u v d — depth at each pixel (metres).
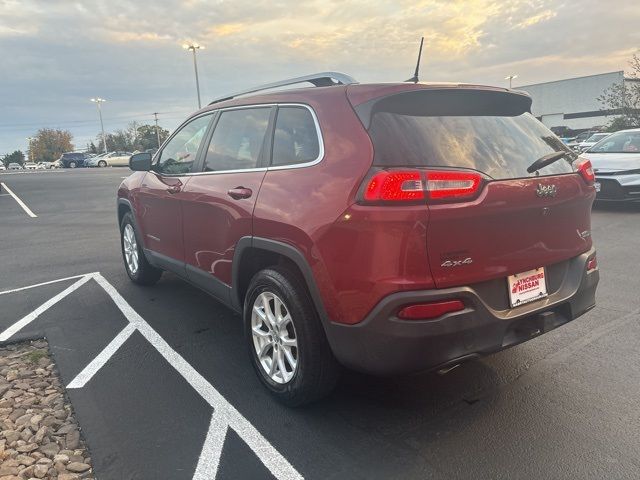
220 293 3.80
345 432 2.90
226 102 4.01
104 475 2.58
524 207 2.72
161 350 4.05
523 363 3.65
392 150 2.56
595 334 4.11
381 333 2.52
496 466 2.57
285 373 3.12
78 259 7.41
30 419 3.09
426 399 3.22
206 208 3.77
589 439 2.76
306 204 2.82
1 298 5.50
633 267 5.97
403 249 2.45
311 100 3.06
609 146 10.55
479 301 2.56
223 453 2.73
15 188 20.81
